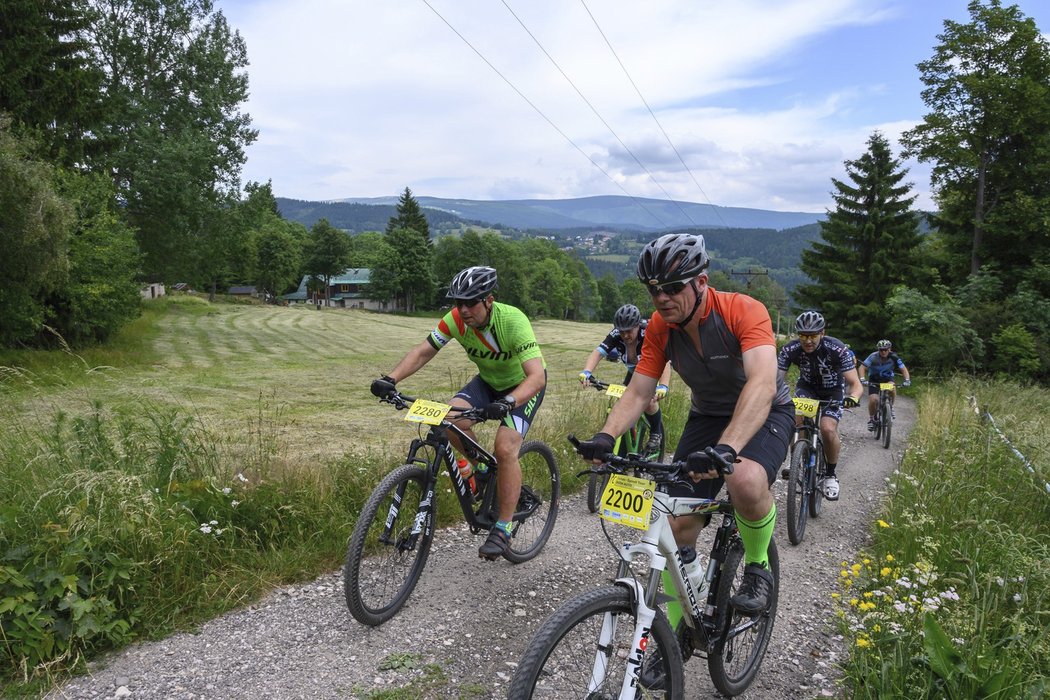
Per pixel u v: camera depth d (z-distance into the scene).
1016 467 5.98
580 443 2.37
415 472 3.74
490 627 3.57
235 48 42.03
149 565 3.59
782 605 3.96
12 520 3.49
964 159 28.11
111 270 24.97
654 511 2.33
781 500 6.40
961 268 30.91
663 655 2.37
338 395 17.89
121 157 34.91
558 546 4.91
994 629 3.19
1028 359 21.48
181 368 24.02
